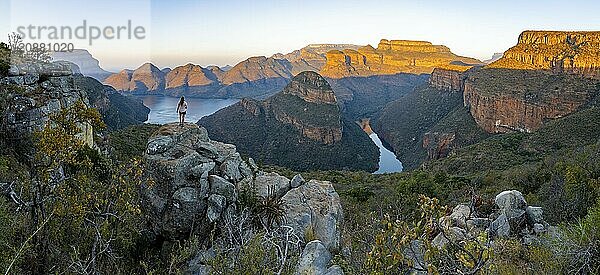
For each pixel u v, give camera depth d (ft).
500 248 33.81
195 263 34.55
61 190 32.17
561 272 28.43
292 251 32.76
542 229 40.68
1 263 26.27
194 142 51.60
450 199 88.58
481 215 45.42
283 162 421.18
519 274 28.91
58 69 75.25
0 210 29.27
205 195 43.14
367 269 24.91
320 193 46.55
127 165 42.70
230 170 46.68
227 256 28.94
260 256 26.76
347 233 44.19
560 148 218.79
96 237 30.63
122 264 34.45
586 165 84.64
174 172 44.34
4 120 57.31
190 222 42.68
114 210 35.24
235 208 41.57
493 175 139.95
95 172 42.27
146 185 42.80
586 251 28.02
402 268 22.70
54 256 30.01
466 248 22.02
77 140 34.53
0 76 64.18
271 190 45.47
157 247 43.01
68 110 34.47
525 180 103.35
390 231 23.65
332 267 30.96
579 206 53.98
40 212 31.37
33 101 63.05
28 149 55.72
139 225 41.93
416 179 122.93
